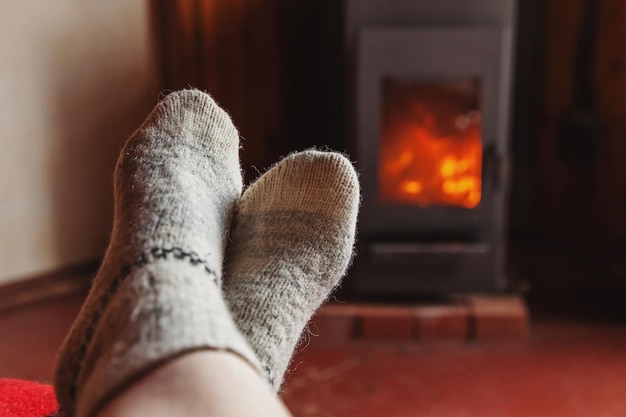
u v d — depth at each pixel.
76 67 2.27
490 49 1.98
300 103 2.59
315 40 2.54
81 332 0.93
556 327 2.13
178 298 0.81
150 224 1.01
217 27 2.43
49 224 2.30
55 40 2.21
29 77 2.19
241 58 2.49
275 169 1.37
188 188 1.18
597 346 2.04
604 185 2.45
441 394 1.84
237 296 1.19
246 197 1.36
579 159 2.48
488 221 2.06
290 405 1.78
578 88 2.46
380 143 2.05
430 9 2.04
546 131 2.57
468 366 1.96
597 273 2.44
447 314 2.07
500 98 2.00
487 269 2.08
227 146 1.36
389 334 2.07
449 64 2.00
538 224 2.66
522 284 2.22
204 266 0.94
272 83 2.56
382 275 2.10
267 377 1.10
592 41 2.40
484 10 2.03
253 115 2.53
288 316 1.19
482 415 1.75
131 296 0.83
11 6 2.13
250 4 2.47
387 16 2.04
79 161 2.32
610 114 2.40
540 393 1.84
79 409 0.74
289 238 1.28
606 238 2.47
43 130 2.24
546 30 2.51
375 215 2.07
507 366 1.95
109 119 2.36
